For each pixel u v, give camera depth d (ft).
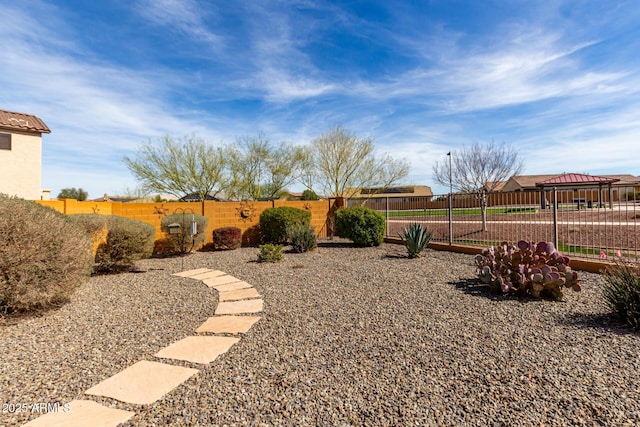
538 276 14.12
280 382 8.02
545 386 7.48
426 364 8.74
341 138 67.31
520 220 38.63
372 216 34.19
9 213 12.48
